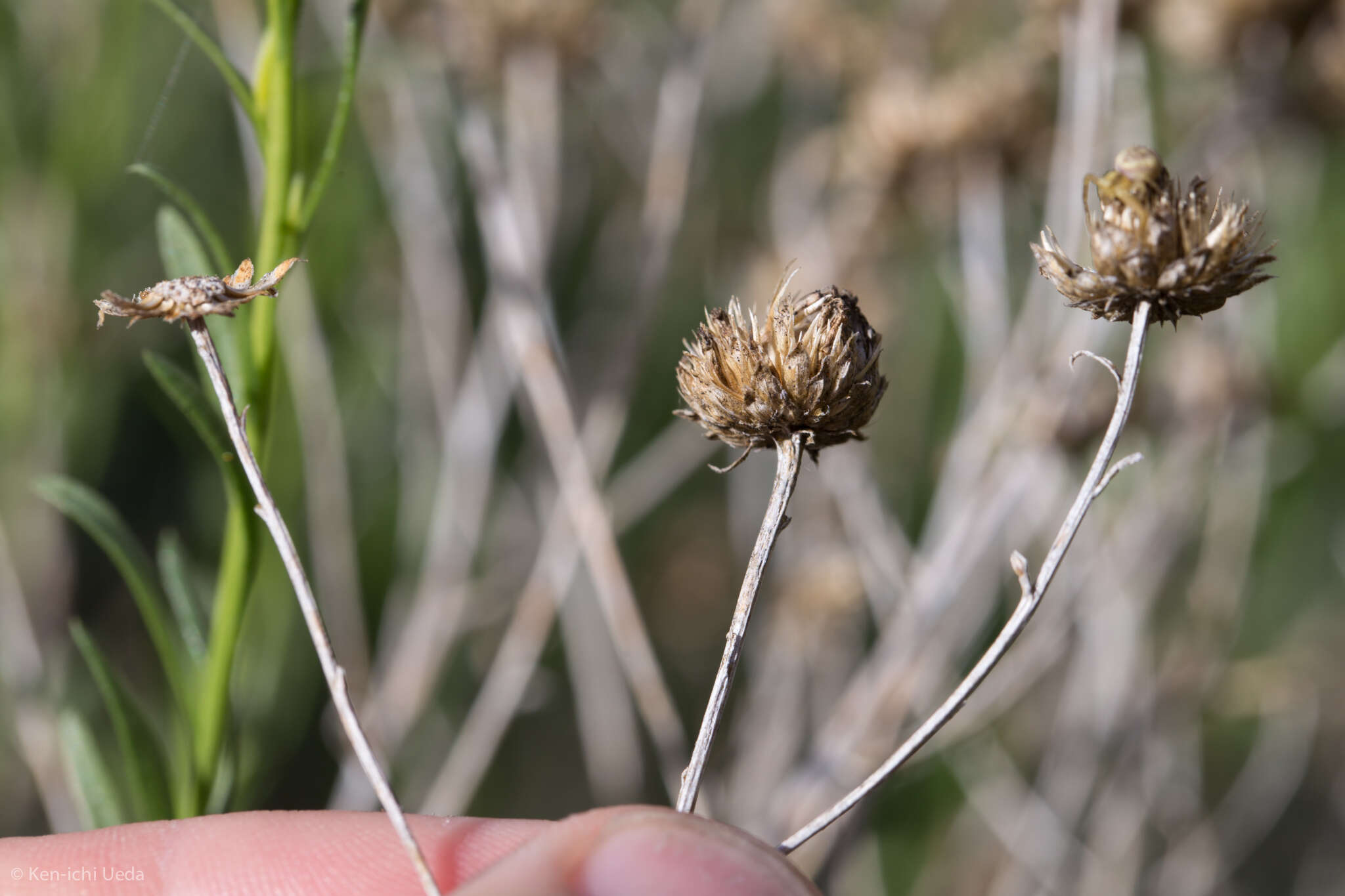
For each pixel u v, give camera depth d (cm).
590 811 19
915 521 39
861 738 25
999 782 35
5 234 34
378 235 36
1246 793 40
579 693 33
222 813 21
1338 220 41
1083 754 33
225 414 18
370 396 37
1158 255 18
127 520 41
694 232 45
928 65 38
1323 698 41
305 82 28
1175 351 34
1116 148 32
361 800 28
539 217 29
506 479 40
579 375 38
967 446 29
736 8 41
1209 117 34
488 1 29
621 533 33
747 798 30
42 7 35
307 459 28
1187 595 38
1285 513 41
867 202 33
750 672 36
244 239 41
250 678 26
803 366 19
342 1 31
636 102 39
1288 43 30
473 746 27
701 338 19
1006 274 35
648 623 48
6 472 33
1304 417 36
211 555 38
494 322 31
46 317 33
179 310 18
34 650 28
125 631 41
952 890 40
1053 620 27
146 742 21
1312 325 39
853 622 32
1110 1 25
